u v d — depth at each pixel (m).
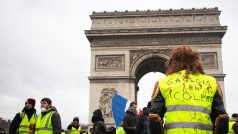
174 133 10.63
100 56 107.12
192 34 106.00
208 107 10.94
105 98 102.62
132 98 103.06
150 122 11.01
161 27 107.81
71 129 45.56
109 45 107.81
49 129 25.14
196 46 105.56
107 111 101.50
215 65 103.50
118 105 41.03
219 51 104.69
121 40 108.12
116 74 105.19
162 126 10.99
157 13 109.50
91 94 103.19
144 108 30.66
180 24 107.81
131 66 106.06
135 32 107.12
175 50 12.19
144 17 110.00
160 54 106.25
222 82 101.94
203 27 105.56
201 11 108.19
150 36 107.38
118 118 40.66
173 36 106.88
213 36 105.88
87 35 107.88
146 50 106.88
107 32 107.69
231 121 29.83
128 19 110.31
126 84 104.00
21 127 28.58
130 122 30.67
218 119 10.77
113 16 110.50
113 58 106.94
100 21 110.69
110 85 104.06
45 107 26.09
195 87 11.16
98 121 33.72
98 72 105.56
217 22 106.81
